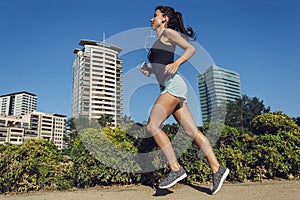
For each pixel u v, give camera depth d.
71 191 4.44
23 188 4.39
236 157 5.29
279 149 5.80
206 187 4.58
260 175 5.45
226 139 5.65
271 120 6.32
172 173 3.41
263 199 3.65
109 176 4.73
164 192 4.21
